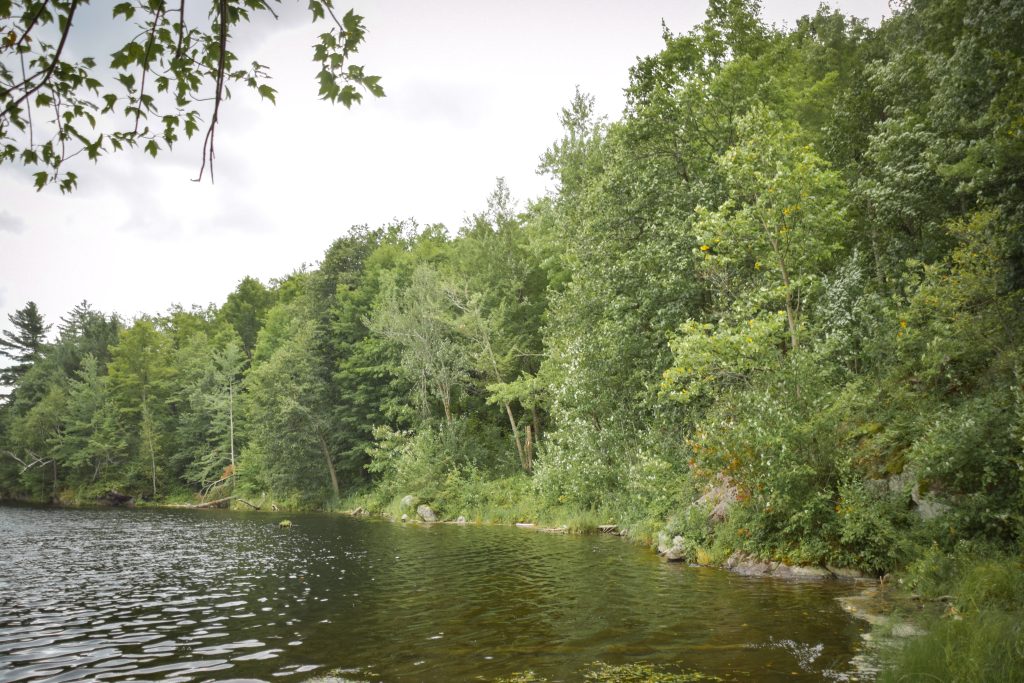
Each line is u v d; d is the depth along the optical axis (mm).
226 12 4238
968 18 17500
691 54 25594
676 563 15703
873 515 12312
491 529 26844
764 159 17953
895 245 21094
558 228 33781
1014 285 14875
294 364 48250
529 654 8320
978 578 9633
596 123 34312
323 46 4961
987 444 11414
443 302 42219
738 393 15867
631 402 24875
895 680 6594
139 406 65688
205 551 21094
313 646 9047
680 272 22391
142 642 9539
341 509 43750
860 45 32406
